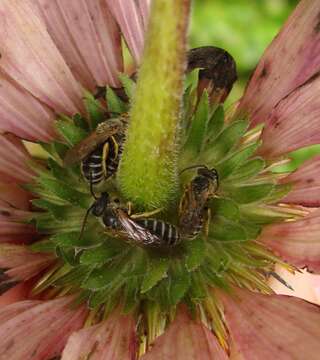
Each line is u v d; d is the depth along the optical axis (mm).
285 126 119
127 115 109
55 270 117
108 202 108
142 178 107
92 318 113
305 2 119
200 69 123
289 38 120
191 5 94
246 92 123
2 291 114
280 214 116
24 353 105
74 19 126
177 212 110
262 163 116
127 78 120
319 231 113
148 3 124
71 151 112
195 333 107
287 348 103
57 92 123
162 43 97
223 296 114
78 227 115
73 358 102
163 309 113
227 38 214
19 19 120
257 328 107
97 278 112
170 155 106
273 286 121
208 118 116
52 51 123
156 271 111
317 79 117
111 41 127
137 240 107
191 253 112
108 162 110
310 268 113
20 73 121
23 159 120
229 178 116
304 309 106
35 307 109
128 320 112
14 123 121
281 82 121
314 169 117
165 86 100
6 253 114
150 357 102
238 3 218
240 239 112
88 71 127
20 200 118
